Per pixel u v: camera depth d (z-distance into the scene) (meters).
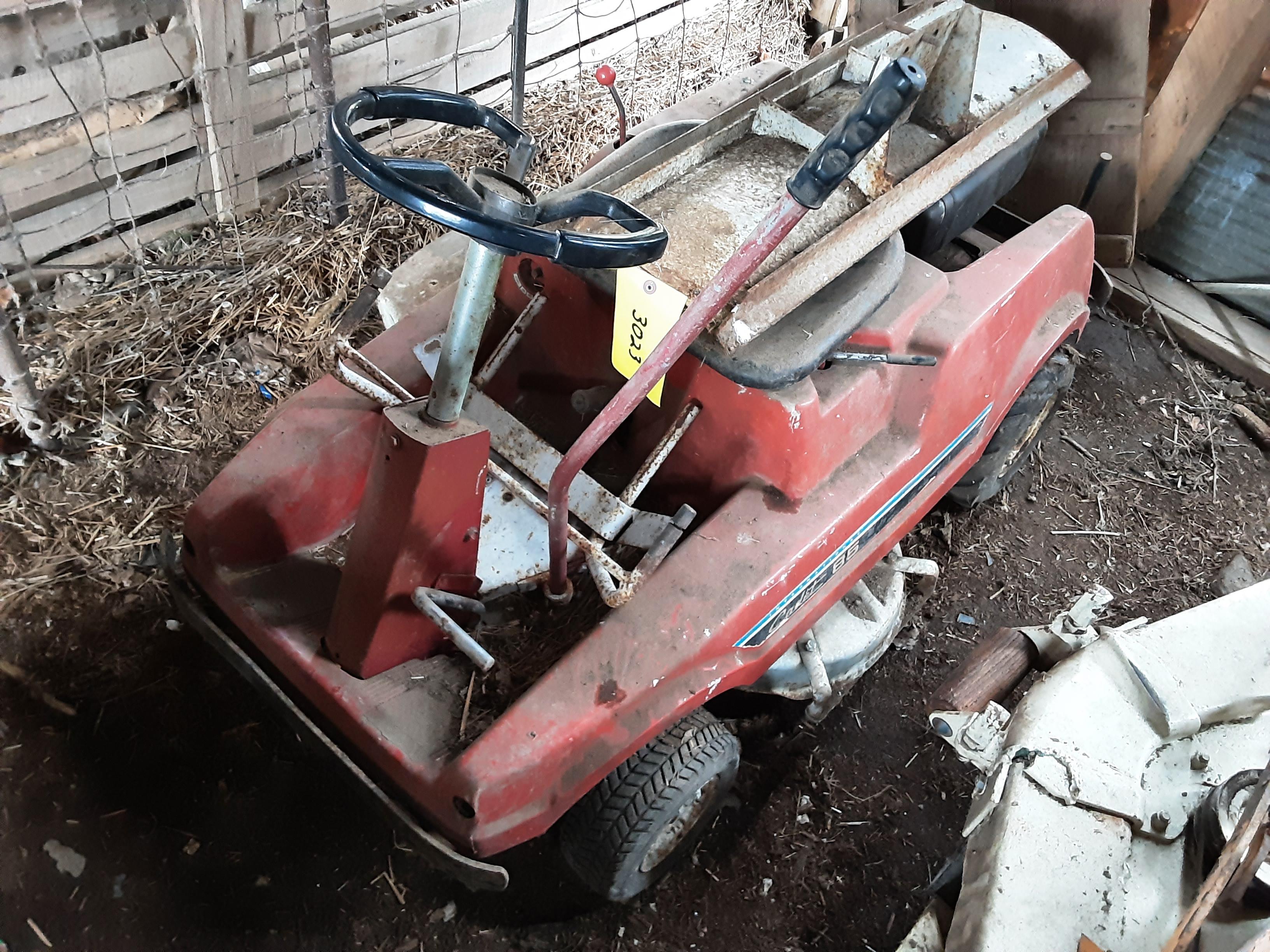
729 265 1.41
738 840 2.43
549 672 1.79
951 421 2.30
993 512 3.24
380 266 3.45
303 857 2.26
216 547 1.98
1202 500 3.36
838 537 2.05
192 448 2.94
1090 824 1.69
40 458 2.85
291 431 2.10
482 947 2.19
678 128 2.64
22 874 2.14
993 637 2.09
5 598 2.54
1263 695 1.88
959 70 2.31
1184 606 3.05
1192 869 1.71
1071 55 3.48
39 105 2.87
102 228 3.24
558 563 1.91
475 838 1.67
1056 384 2.88
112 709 2.40
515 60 3.09
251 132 3.35
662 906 2.30
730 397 1.98
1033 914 1.59
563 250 1.25
